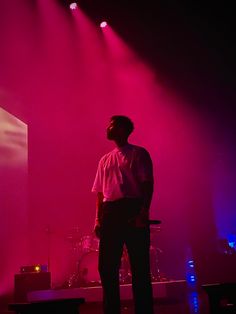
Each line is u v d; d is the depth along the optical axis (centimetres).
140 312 272
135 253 278
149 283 276
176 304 539
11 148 846
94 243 817
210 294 273
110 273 278
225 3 758
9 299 773
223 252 1023
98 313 488
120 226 280
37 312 227
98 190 308
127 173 290
